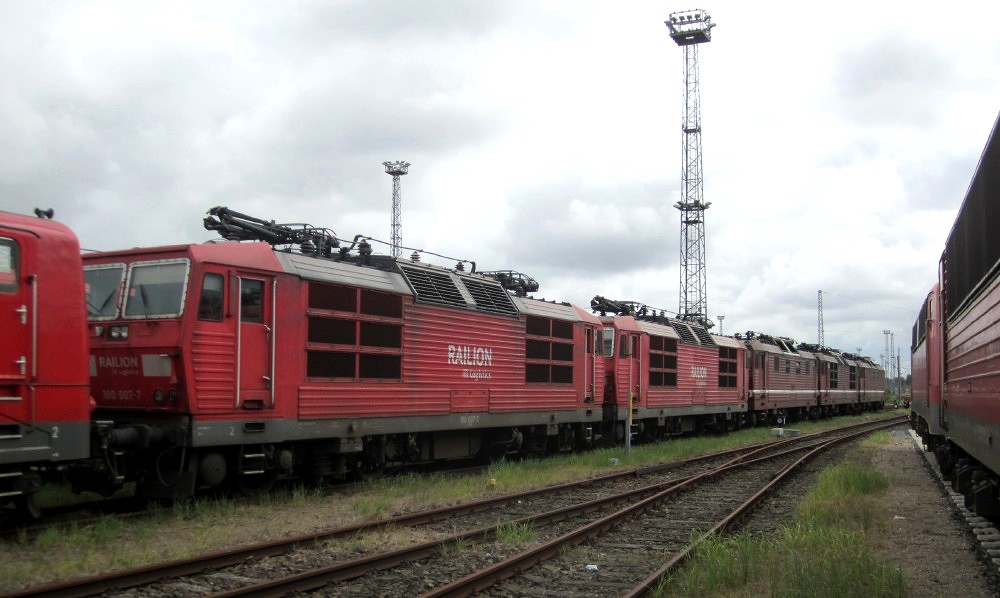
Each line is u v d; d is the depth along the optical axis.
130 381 10.64
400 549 8.06
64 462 8.79
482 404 16.16
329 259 13.23
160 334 10.38
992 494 9.96
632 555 8.77
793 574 7.20
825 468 17.77
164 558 7.84
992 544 9.29
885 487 14.37
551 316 18.84
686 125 42.50
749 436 29.23
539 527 10.26
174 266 10.60
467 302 15.85
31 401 8.14
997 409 7.35
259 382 11.30
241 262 11.09
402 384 14.00
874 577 7.12
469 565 7.99
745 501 12.31
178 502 10.41
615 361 22.14
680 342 26.42
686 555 8.18
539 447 19.38
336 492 12.59
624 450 20.81
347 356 12.83
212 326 10.64
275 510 10.78
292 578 6.79
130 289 10.83
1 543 8.20
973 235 8.95
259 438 11.20
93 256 11.23
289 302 11.77
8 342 8.00
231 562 7.71
